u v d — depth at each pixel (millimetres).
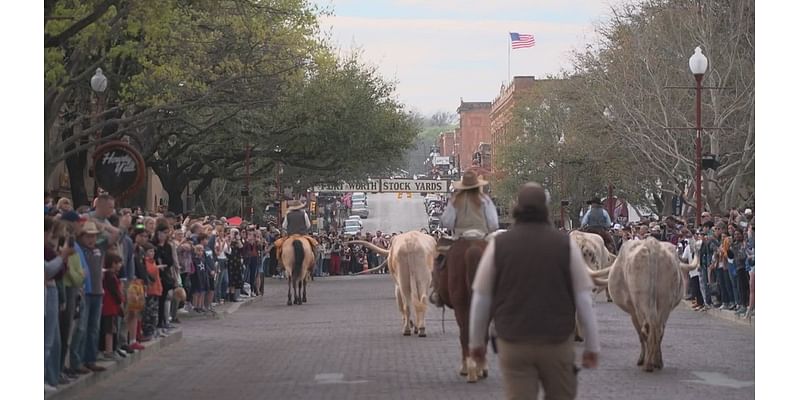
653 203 70125
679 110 49406
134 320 20562
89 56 32062
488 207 16875
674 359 18969
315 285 51625
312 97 55500
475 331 9109
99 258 17375
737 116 48781
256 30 40125
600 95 53750
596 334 9039
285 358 20578
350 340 23484
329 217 125812
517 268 8945
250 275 41250
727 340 22438
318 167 60188
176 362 20391
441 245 17250
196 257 30516
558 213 74562
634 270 17156
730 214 31016
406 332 24047
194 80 38562
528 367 8984
